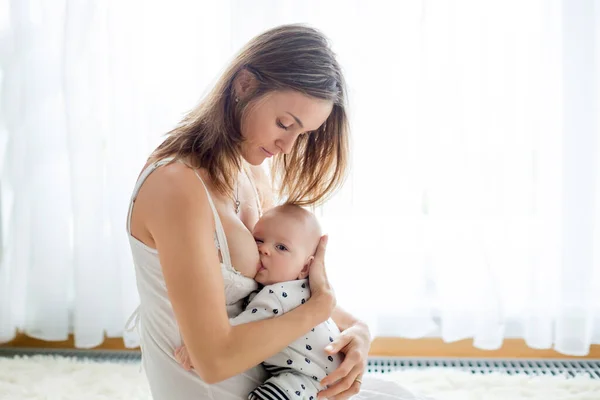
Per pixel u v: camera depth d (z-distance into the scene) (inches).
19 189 108.7
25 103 106.7
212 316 53.8
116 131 104.1
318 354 61.2
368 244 104.2
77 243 106.2
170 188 55.0
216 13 102.8
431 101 102.0
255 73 58.4
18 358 105.7
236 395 59.2
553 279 103.6
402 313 106.8
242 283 60.2
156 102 103.3
